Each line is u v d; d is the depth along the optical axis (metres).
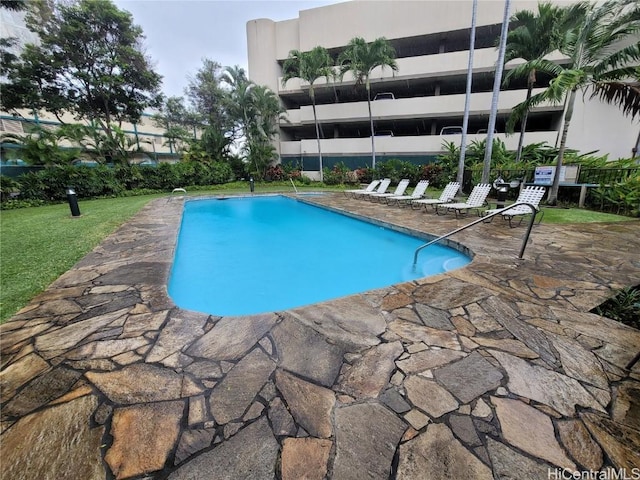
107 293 2.96
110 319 2.46
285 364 1.91
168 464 1.25
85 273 3.52
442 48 15.36
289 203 11.88
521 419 1.46
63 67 13.98
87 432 1.40
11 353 2.01
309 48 16.94
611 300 2.80
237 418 1.49
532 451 1.30
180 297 3.90
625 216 6.98
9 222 6.71
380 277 4.55
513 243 4.78
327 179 16.42
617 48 10.29
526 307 2.65
